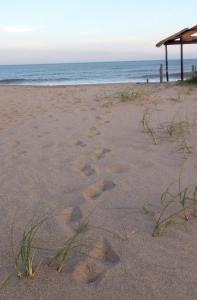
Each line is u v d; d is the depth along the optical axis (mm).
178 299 1961
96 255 2406
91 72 85062
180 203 3041
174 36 18844
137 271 2205
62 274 2223
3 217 3049
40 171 4180
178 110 7699
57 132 6328
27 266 2217
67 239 2615
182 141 5027
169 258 2312
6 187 3734
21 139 5969
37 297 2043
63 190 3559
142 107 8508
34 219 2967
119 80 42250
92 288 2088
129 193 3344
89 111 8547
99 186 3656
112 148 4980
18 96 14008
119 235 2617
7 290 2104
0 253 2482
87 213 3004
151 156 4449
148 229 2672
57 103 10898
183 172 3801
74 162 4453
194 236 2539
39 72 99812
